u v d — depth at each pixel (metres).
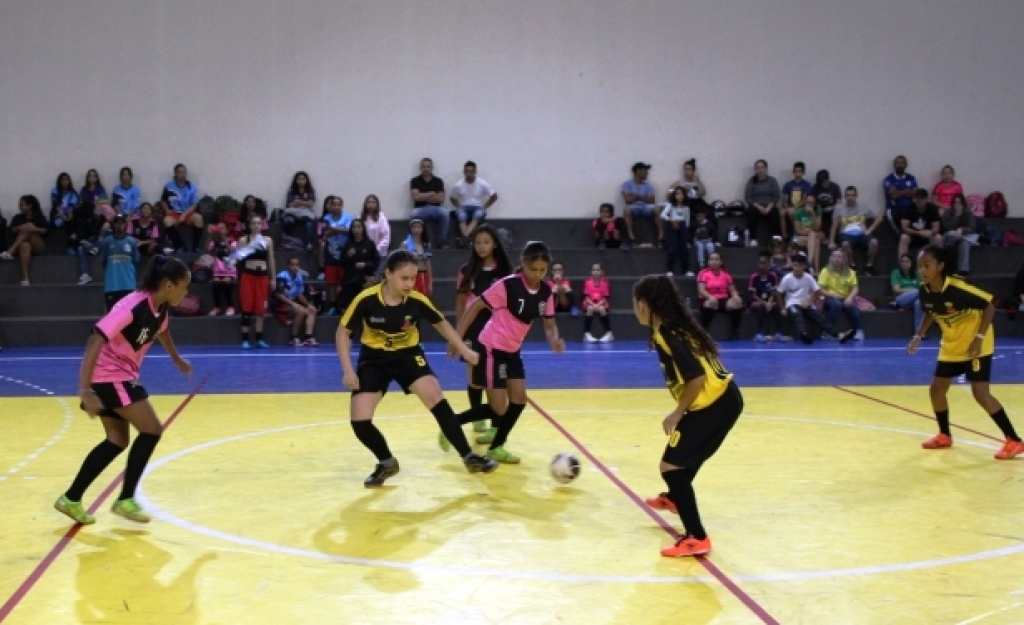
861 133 21.39
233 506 6.16
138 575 4.83
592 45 20.92
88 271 18.75
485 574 4.85
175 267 5.71
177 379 12.45
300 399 10.70
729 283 18.33
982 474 7.09
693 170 20.59
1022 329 18.67
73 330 18.02
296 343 17.52
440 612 4.34
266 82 20.33
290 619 4.26
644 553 5.21
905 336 18.75
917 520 5.88
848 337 17.70
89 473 5.73
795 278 17.91
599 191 21.11
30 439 8.38
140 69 20.11
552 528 5.68
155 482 6.79
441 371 13.13
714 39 21.08
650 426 9.05
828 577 4.83
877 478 6.97
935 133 21.52
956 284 7.66
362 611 4.35
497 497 6.40
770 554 5.21
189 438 8.42
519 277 7.29
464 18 20.67
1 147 19.89
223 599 4.50
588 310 18.22
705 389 5.31
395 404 10.31
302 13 20.36
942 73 21.47
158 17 20.11
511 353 7.38
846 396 10.91
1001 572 4.91
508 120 20.88
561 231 20.80
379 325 6.57
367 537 5.48
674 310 5.32
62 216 19.02
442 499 6.35
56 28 19.92
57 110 19.98
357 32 20.47
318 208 20.48
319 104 20.47
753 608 4.39
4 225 19.09
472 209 19.86
